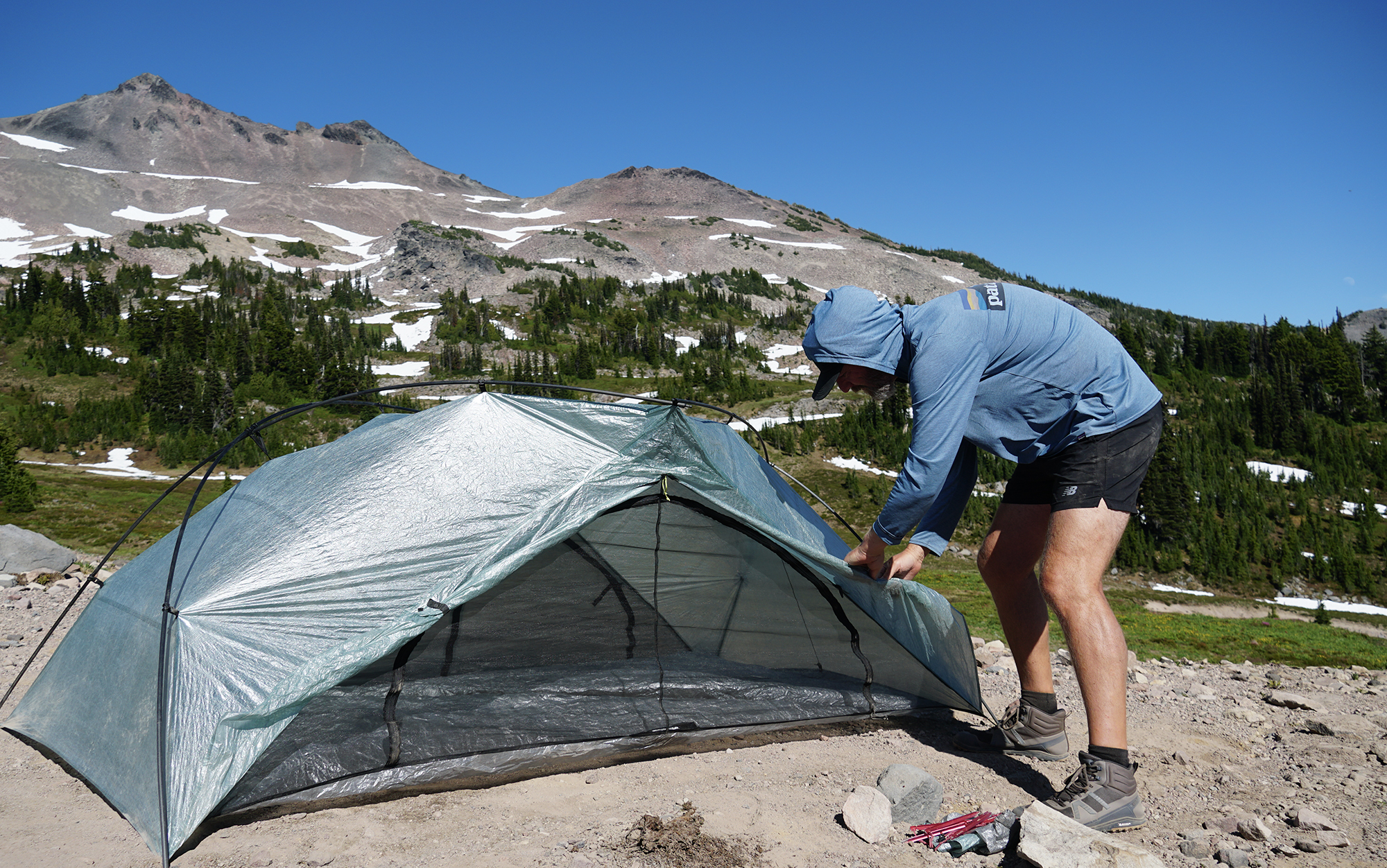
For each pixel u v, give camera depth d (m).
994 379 3.18
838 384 3.46
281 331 149.00
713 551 4.41
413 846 2.79
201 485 4.40
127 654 3.64
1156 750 4.15
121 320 159.88
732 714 4.14
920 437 3.18
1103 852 2.49
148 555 4.25
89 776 3.38
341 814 3.12
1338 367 141.38
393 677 3.51
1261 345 157.25
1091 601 3.04
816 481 83.44
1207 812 3.26
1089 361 3.10
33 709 4.02
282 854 2.73
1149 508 71.62
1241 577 66.81
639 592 4.38
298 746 3.25
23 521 43.28
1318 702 5.32
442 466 3.93
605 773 3.61
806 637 4.66
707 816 3.08
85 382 124.25
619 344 183.12
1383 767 3.83
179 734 3.08
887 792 3.13
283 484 4.07
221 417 106.75
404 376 152.38
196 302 180.12
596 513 3.97
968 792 3.42
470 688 3.70
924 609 4.31
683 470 4.16
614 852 2.73
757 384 149.25
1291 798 3.41
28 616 6.63
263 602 3.43
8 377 121.88
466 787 3.44
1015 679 5.81
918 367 3.18
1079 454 3.10
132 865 2.67
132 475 85.56
